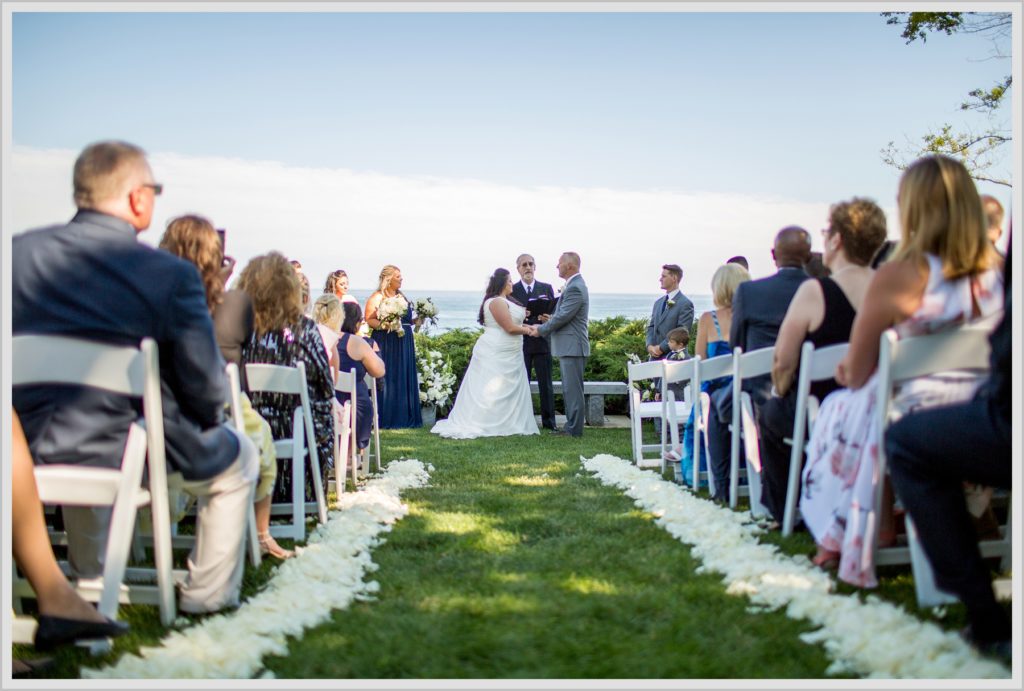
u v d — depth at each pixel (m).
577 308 8.72
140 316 2.56
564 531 4.18
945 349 2.63
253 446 3.05
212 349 2.67
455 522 4.44
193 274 2.65
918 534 2.38
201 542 2.88
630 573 3.36
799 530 3.85
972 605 2.32
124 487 2.51
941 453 2.26
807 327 3.53
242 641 2.53
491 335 9.09
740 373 4.25
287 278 4.24
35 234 2.58
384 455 7.32
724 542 3.66
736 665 2.38
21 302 2.54
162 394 2.70
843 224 3.51
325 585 3.15
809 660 2.39
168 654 2.43
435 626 2.76
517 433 9.05
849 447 2.96
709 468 4.83
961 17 9.17
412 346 9.91
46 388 2.52
